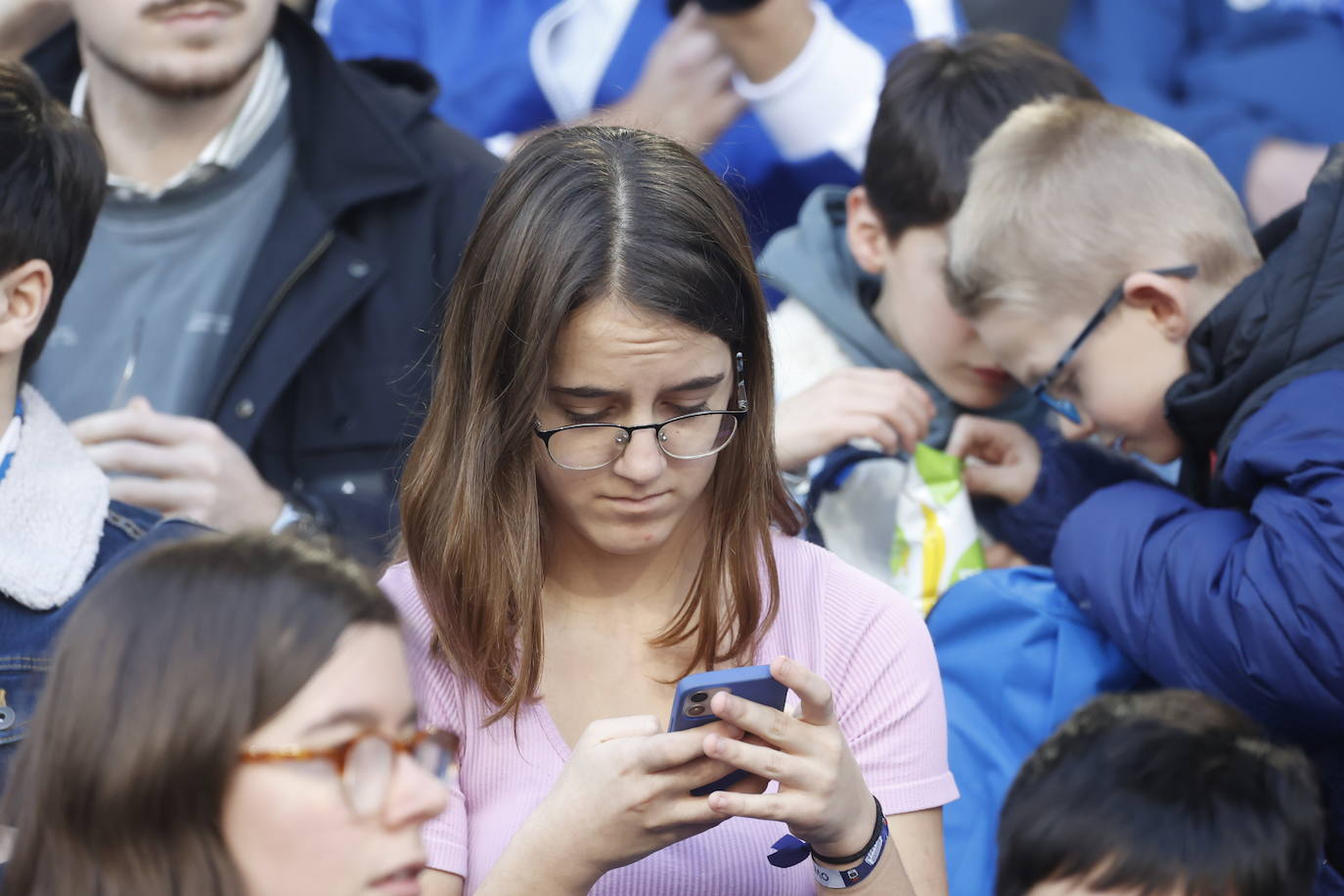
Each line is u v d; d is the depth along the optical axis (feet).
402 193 38.58
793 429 36.60
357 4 50.47
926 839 23.95
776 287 42.04
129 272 38.73
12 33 40.86
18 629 24.99
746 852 23.34
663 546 24.70
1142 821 22.85
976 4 49.44
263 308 37.45
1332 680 28.19
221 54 37.40
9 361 25.79
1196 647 29.89
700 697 20.21
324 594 16.61
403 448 36.60
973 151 36.70
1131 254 32.22
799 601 24.75
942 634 33.40
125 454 34.78
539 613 23.44
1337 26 52.90
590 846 20.65
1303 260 30.32
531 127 48.08
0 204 24.94
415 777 16.65
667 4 46.78
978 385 38.04
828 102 44.83
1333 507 28.14
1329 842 29.68
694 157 23.43
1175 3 52.06
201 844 15.71
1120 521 31.65
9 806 17.12
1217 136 49.26
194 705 15.70
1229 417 31.42
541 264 21.93
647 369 21.98
